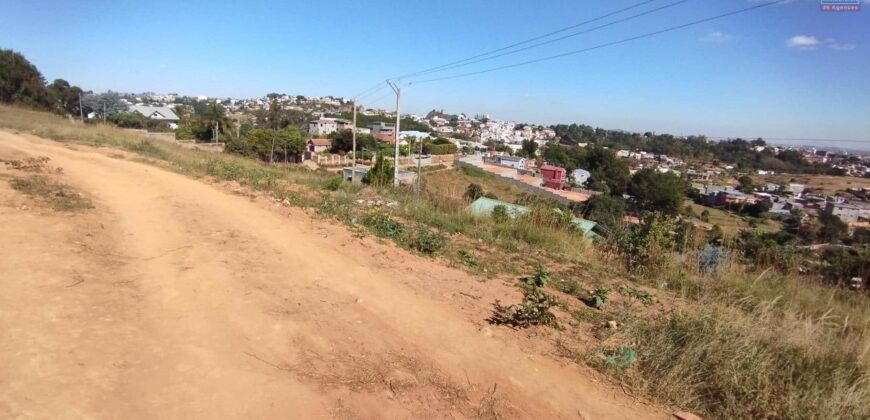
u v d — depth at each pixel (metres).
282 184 11.05
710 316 4.30
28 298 3.43
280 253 5.50
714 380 3.56
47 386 2.51
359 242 6.52
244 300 4.05
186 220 6.49
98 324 3.28
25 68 35.56
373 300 4.47
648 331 4.27
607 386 3.50
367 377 3.13
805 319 5.09
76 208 6.26
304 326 3.72
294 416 2.61
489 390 3.21
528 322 4.42
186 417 2.48
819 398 3.33
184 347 3.16
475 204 11.45
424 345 3.72
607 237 8.63
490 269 6.23
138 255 4.86
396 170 22.31
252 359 3.13
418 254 6.44
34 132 17.08
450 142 78.56
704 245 7.84
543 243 8.10
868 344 4.11
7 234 4.71
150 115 73.25
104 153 13.84
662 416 3.20
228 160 17.08
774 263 7.68
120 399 2.53
